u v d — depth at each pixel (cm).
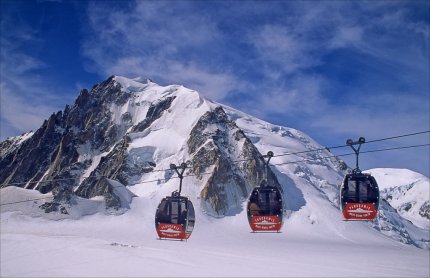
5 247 5031
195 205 13575
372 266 5444
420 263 6594
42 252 4662
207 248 7306
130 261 4262
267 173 3788
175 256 5009
